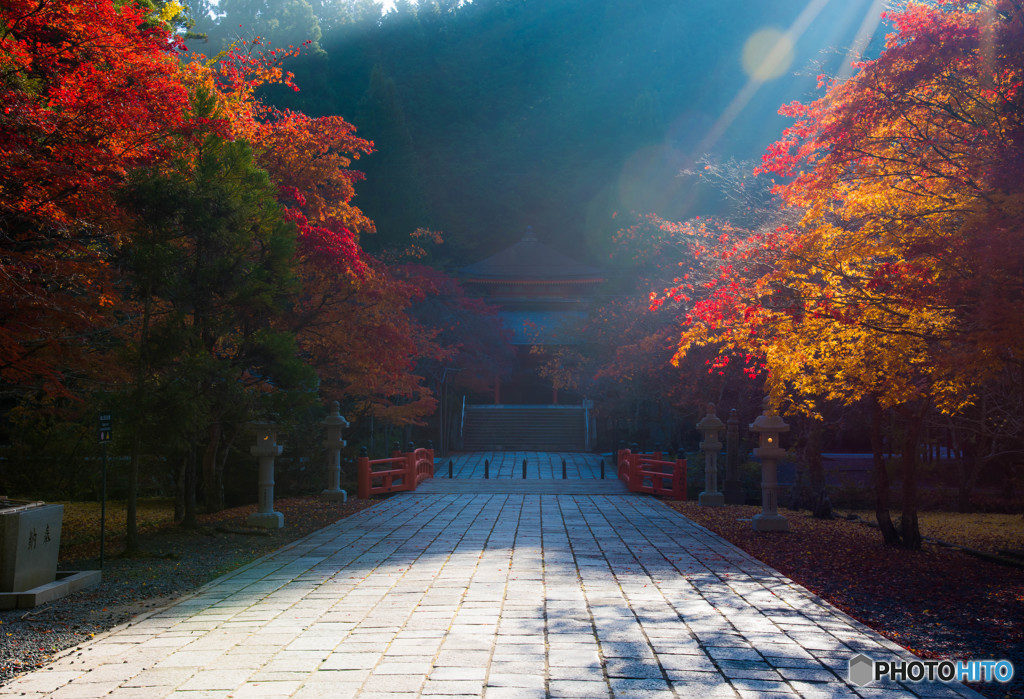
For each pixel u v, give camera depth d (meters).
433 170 73.69
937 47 8.15
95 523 14.61
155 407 10.84
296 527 13.41
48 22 9.58
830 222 12.08
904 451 12.03
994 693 5.26
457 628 6.30
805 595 7.70
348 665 5.33
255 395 12.70
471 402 47.47
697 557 9.96
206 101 12.20
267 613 6.93
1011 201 7.35
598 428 39.91
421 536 11.86
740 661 5.45
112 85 9.63
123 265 11.04
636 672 5.17
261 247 13.13
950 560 10.68
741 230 18.48
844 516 16.42
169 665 5.38
